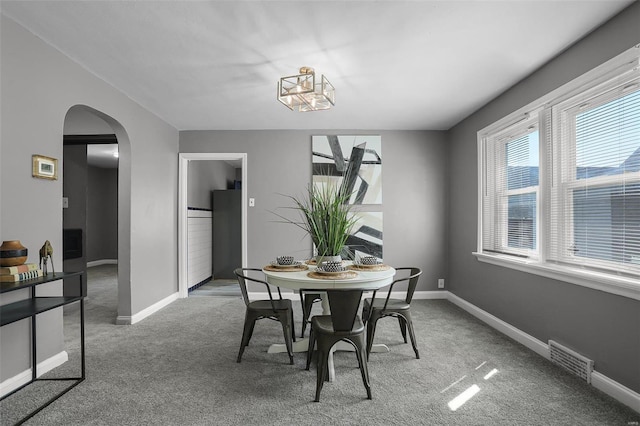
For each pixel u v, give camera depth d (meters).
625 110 2.11
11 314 1.90
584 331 2.35
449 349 2.91
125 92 3.46
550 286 2.70
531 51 2.59
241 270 2.79
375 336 3.24
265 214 4.85
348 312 2.07
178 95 3.54
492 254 3.64
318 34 2.37
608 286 2.13
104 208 9.36
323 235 2.85
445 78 3.10
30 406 2.01
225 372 2.46
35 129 2.38
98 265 8.95
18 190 2.25
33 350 2.31
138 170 3.78
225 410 1.96
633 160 2.06
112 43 2.50
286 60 2.76
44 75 2.46
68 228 4.88
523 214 3.20
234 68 2.91
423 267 4.85
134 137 3.69
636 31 1.98
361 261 2.97
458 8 2.07
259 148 4.88
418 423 1.84
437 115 4.23
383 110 4.04
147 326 3.54
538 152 2.89
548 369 2.51
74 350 2.87
